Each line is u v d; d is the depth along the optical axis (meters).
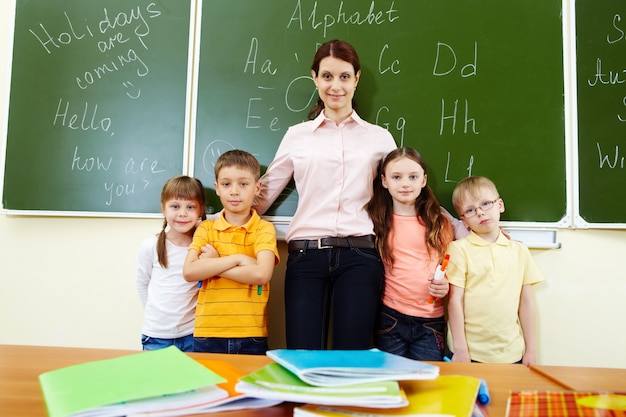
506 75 1.73
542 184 1.71
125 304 1.82
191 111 1.80
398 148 1.64
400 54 1.75
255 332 1.52
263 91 1.78
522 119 1.72
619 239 1.72
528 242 1.71
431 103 1.74
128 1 1.85
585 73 1.73
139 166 1.81
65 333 1.84
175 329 1.59
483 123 1.73
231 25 1.80
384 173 1.60
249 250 1.58
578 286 1.71
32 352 0.79
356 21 1.77
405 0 1.76
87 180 1.82
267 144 1.77
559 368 0.73
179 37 1.82
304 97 1.77
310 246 1.58
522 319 1.58
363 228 1.59
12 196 1.84
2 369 0.69
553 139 1.71
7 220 1.87
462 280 1.55
